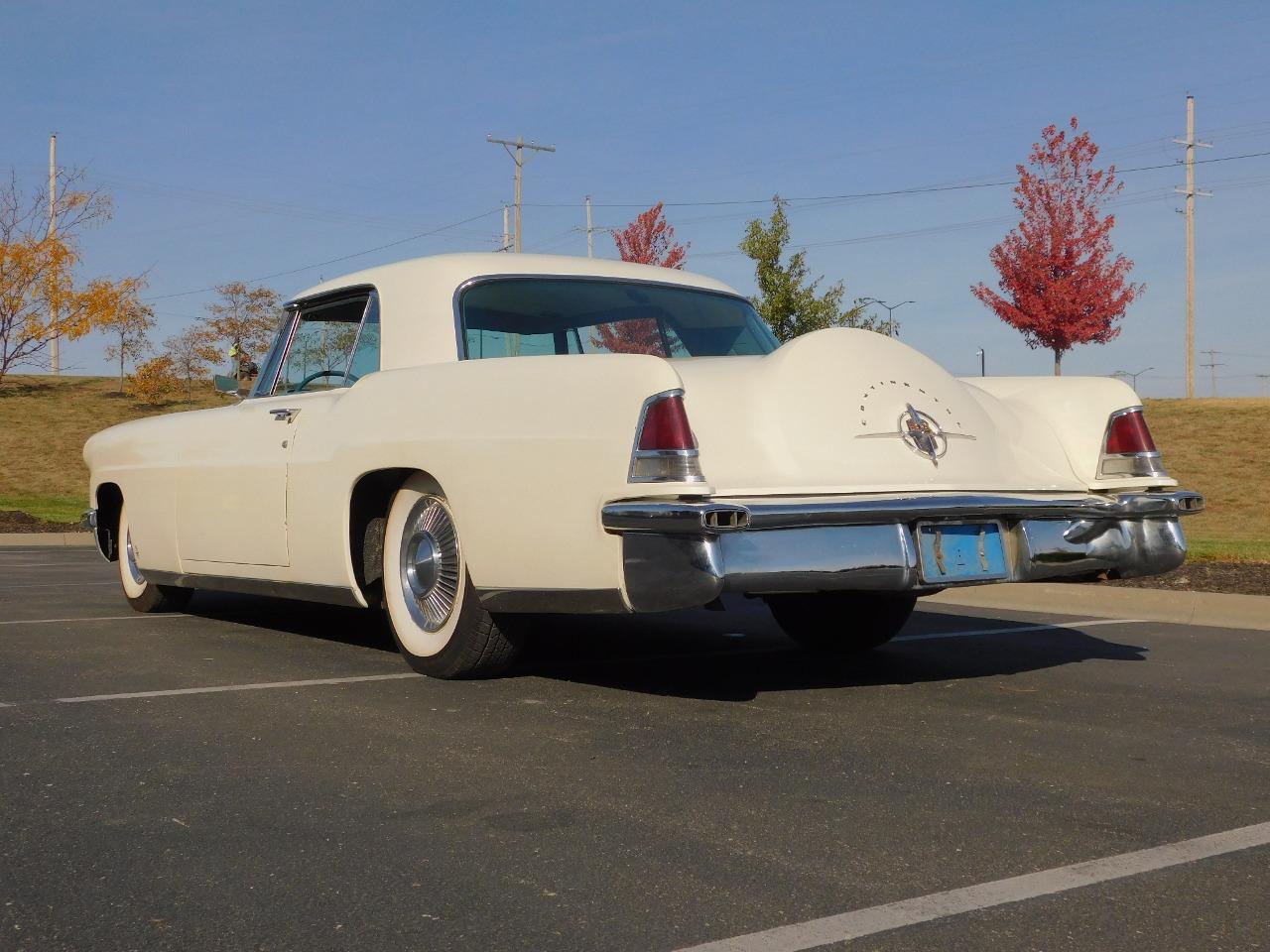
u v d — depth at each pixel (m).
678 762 3.67
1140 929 2.42
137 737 3.97
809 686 4.89
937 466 4.32
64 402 32.25
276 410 5.55
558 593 4.20
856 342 4.47
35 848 2.90
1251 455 24.92
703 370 4.33
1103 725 4.23
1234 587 8.13
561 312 5.21
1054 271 32.75
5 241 29.59
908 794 3.35
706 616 7.12
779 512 3.92
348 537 5.06
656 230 28.16
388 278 5.29
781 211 18.03
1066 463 4.82
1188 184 40.44
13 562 11.91
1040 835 3.01
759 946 2.34
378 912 2.51
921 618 7.36
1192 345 40.09
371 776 3.50
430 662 4.89
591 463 4.04
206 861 2.81
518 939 2.38
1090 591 7.82
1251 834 3.02
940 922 2.46
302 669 5.18
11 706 4.44
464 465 4.43
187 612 7.20
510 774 3.52
